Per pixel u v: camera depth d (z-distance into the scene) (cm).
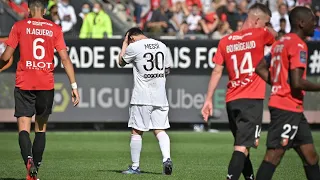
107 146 4869
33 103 3030
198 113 5928
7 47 2994
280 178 3403
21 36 2992
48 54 3025
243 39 2659
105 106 5906
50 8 6216
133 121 3459
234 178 2595
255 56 2644
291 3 6894
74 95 3091
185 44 5897
